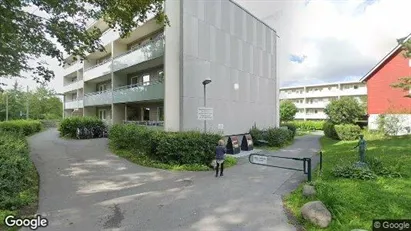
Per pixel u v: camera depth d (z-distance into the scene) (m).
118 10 9.62
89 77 25.67
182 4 15.15
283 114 50.72
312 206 5.27
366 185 7.32
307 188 6.51
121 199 6.79
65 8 8.75
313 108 68.31
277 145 18.75
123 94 19.17
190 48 15.45
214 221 5.43
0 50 8.81
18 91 45.94
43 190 7.46
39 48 9.93
